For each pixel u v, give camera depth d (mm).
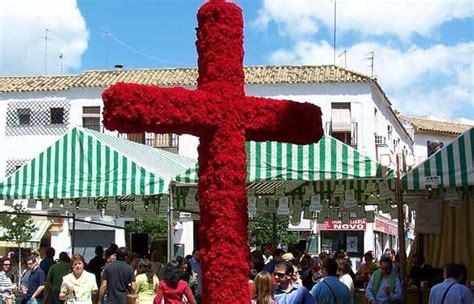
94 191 11500
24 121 31484
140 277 10414
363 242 30625
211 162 5988
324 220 16750
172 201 11250
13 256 27109
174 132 6023
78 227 30750
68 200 14578
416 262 11539
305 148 11008
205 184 5977
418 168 9719
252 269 10469
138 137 30281
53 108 31328
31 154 31156
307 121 6504
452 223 11805
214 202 5906
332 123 30391
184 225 30344
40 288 12125
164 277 9500
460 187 10328
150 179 11305
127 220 30359
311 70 31812
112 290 10523
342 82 30438
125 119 5766
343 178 10891
